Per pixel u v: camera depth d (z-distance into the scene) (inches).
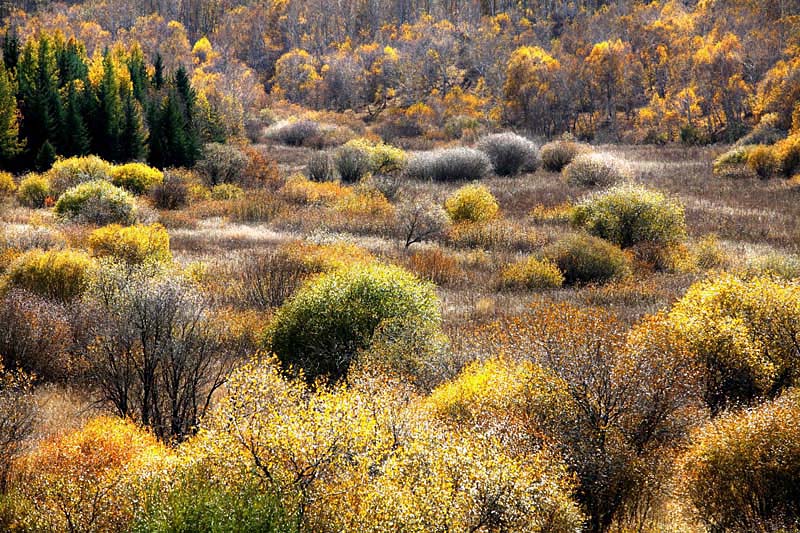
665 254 811.4
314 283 493.4
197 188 1398.9
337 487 211.2
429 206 968.9
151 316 385.4
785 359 370.6
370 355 393.4
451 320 575.8
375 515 198.4
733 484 246.4
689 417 292.8
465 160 1680.6
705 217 1087.6
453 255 861.8
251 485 205.2
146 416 353.4
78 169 1353.3
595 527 257.1
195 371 378.3
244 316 532.1
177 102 2161.7
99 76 2363.4
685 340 366.3
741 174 1567.4
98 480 245.8
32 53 2278.5
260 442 217.8
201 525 195.0
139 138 1999.3
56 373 436.1
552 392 290.7
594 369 292.2
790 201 1217.4
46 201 1223.5
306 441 215.6
